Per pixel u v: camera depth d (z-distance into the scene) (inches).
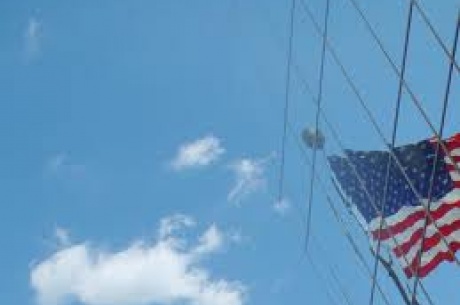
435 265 675.4
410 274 680.4
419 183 695.1
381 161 714.8
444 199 690.8
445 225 685.3
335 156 764.0
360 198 730.2
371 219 716.7
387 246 693.9
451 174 689.6
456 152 690.2
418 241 686.5
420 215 694.5
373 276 697.0
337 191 760.3
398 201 700.7
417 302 634.2
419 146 697.0
